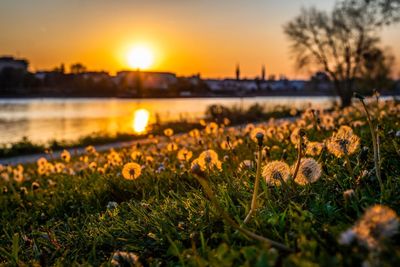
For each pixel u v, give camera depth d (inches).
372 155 25.4
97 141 222.1
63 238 26.1
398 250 11.7
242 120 244.7
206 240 18.3
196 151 61.1
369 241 11.5
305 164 20.2
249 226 18.2
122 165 55.9
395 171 22.2
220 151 52.5
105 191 38.5
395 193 18.1
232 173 28.8
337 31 417.1
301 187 21.8
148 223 22.9
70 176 61.6
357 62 410.9
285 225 17.3
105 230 23.9
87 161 79.7
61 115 591.5
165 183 35.4
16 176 66.6
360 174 20.5
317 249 14.4
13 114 636.1
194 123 257.3
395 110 59.4
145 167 44.0
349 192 16.7
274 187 22.3
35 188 48.8
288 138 45.5
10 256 22.5
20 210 42.3
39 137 293.7
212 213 20.5
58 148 216.4
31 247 25.3
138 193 36.1
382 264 11.1
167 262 17.9
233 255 14.3
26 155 199.0
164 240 20.1
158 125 235.8
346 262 12.3
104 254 21.5
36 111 724.0
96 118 508.1
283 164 21.0
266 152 30.7
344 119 66.8
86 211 33.6
